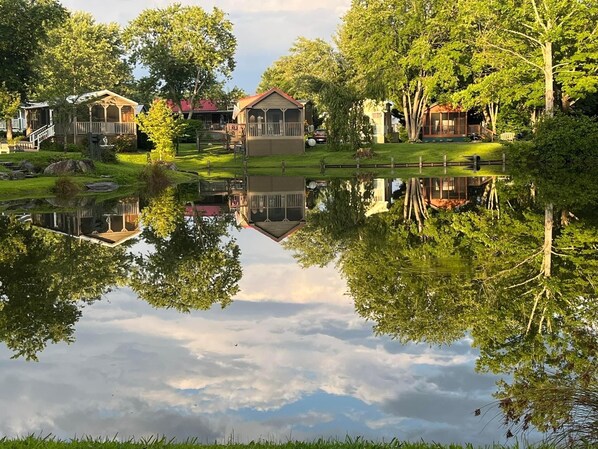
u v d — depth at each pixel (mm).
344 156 53094
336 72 60125
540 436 7074
